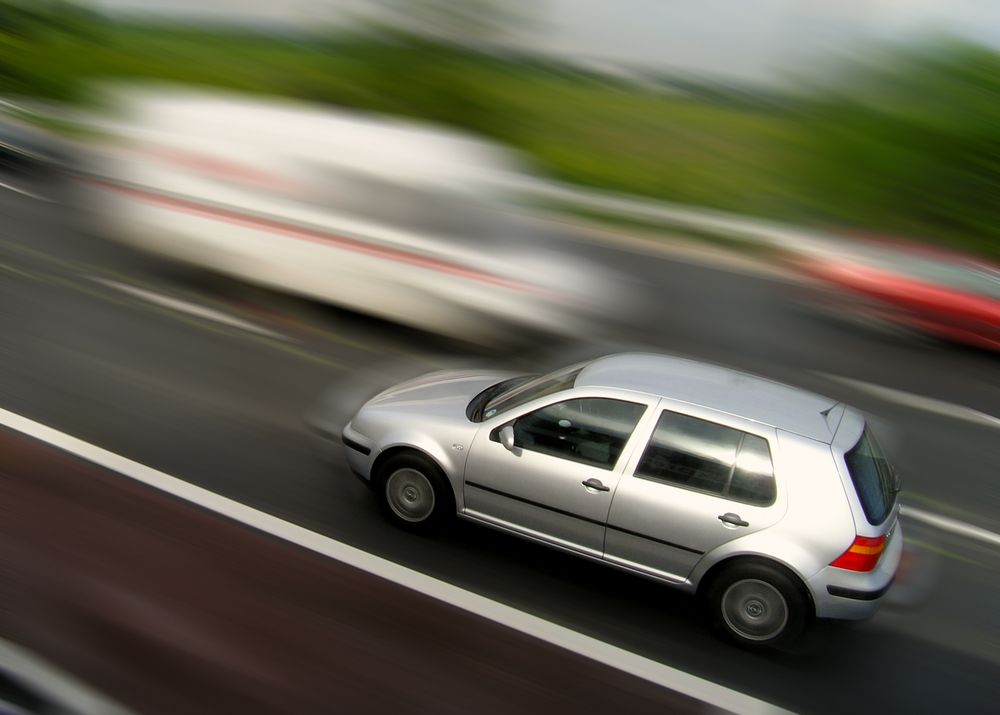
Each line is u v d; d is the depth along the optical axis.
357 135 11.36
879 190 24.44
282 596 5.76
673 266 17.31
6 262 12.05
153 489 6.84
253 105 12.18
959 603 6.89
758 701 5.51
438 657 5.44
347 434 6.85
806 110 26.28
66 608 5.35
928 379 12.34
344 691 5.06
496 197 11.40
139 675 4.92
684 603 6.38
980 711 5.69
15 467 6.81
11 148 16.55
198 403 8.59
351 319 11.04
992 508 8.63
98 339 9.86
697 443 5.95
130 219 12.01
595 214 20.31
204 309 11.20
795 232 19.61
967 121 24.16
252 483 7.14
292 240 10.95
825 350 13.16
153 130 12.30
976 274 14.42
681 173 25.62
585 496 6.03
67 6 30.72
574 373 6.63
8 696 4.59
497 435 6.29
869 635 6.32
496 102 27.84
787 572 5.72
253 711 4.81
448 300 10.28
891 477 6.27
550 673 5.46
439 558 6.41
